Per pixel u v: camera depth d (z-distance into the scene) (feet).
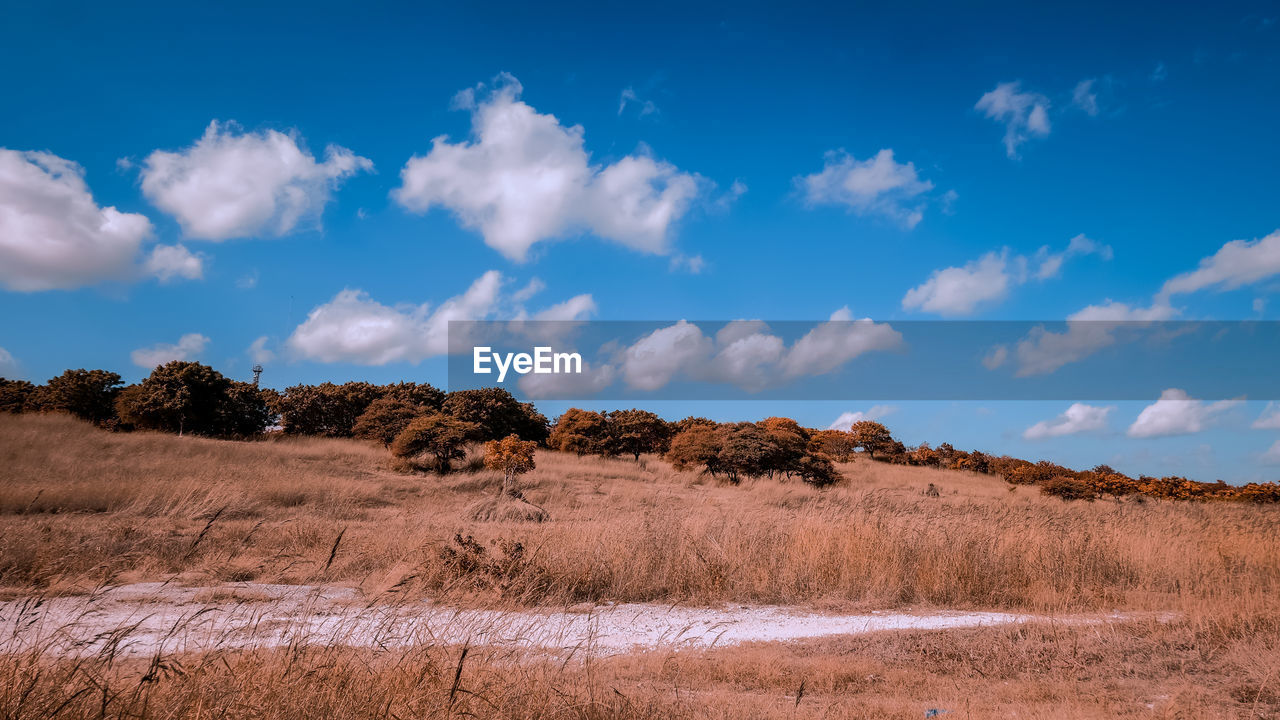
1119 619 27.14
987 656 21.59
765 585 32.04
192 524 45.57
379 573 30.40
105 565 28.76
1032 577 34.14
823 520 40.68
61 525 40.24
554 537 35.65
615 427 166.30
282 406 160.04
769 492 98.89
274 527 43.27
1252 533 46.32
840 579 33.22
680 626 25.62
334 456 107.65
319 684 12.94
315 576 30.63
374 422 129.29
